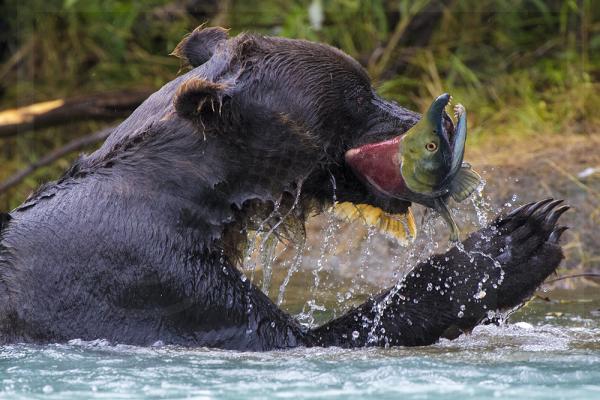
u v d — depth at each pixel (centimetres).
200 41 1177
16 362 923
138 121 1088
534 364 909
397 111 1116
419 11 2267
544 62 2211
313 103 1068
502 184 1750
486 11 2295
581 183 1733
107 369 897
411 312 1073
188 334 1022
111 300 1014
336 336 1059
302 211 1116
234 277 1043
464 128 1006
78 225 1025
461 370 877
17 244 1026
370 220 1146
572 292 1455
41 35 2350
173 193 1039
